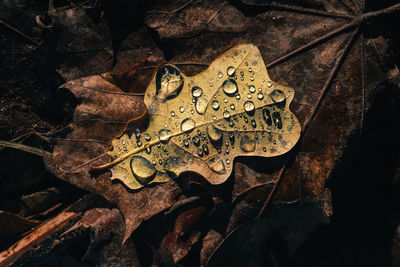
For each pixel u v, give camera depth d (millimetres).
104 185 297
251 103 292
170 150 294
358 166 324
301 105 295
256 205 301
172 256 305
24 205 319
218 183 295
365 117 296
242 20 295
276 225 328
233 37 296
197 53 297
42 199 320
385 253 332
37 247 312
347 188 330
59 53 305
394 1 294
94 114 300
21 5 309
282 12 294
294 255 344
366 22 292
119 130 299
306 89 294
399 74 293
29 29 310
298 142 296
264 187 299
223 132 293
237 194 300
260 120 292
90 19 301
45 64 308
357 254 337
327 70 294
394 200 327
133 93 301
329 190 299
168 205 298
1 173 316
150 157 294
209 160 294
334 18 293
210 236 306
